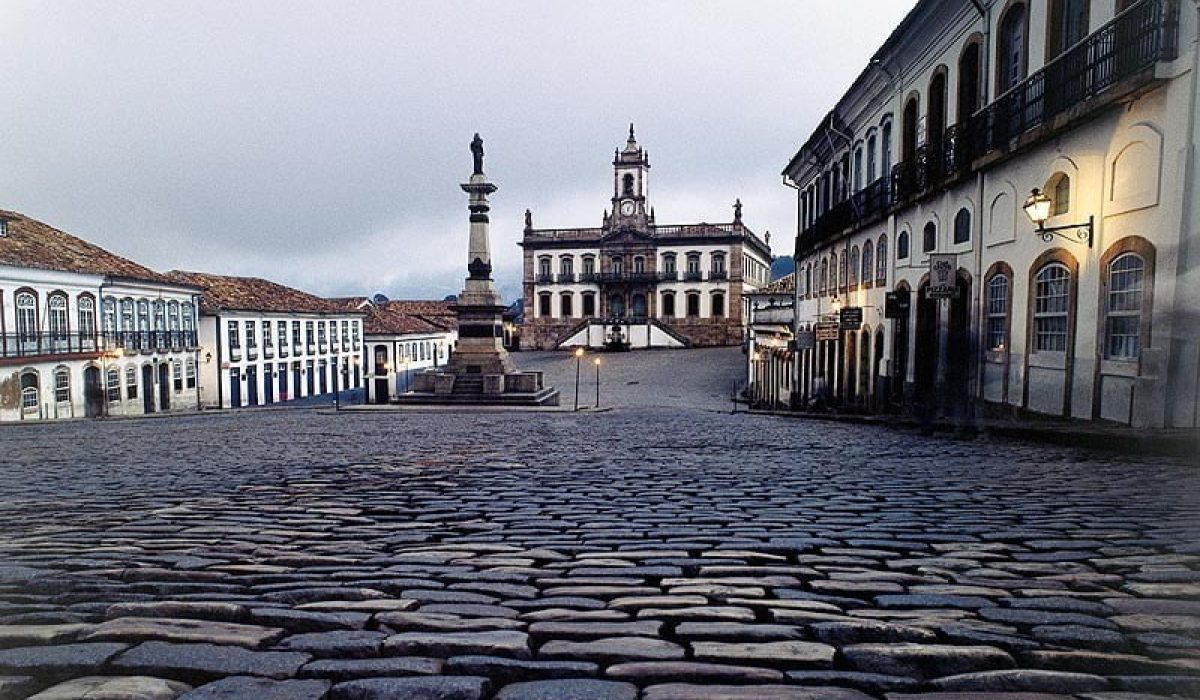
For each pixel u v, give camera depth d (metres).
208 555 3.92
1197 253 9.04
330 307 55.88
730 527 4.60
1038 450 9.41
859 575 3.40
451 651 2.41
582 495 5.95
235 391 45.31
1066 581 3.27
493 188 28.08
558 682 2.14
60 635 2.55
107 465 8.89
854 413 21.59
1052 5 12.67
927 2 16.88
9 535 4.52
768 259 89.25
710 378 47.22
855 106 24.22
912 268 18.78
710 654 2.35
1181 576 3.34
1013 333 13.62
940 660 2.29
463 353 28.42
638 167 73.75
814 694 2.04
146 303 38.56
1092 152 11.14
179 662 2.28
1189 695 2.04
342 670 2.24
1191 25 9.04
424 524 4.79
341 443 11.53
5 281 29.06
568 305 75.38
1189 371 9.23
